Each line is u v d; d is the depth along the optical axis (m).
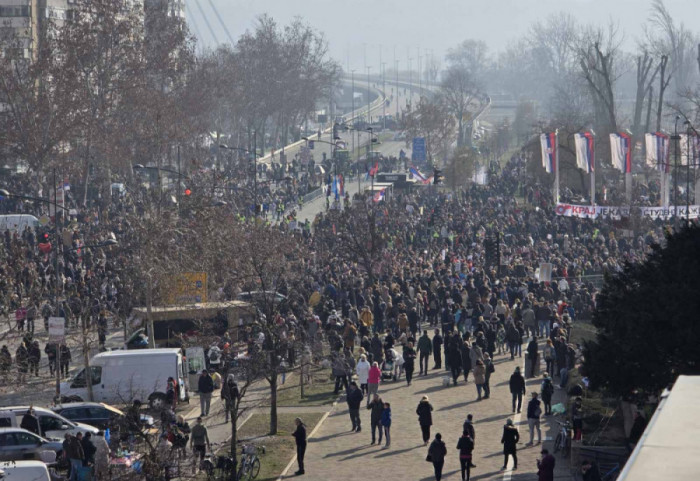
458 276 91.81
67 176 165.88
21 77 176.00
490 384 66.31
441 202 162.75
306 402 64.06
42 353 80.62
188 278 79.06
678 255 49.12
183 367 66.31
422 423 52.47
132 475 45.97
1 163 179.00
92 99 173.62
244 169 193.75
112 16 177.00
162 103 180.38
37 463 44.34
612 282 51.09
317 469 49.53
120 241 105.12
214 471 48.41
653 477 10.02
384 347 70.38
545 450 42.72
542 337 79.75
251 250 81.38
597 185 184.38
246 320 78.25
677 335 45.81
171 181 186.88
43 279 88.88
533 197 168.25
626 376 47.09
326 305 79.88
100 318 76.62
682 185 174.00
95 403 57.78
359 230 104.19
